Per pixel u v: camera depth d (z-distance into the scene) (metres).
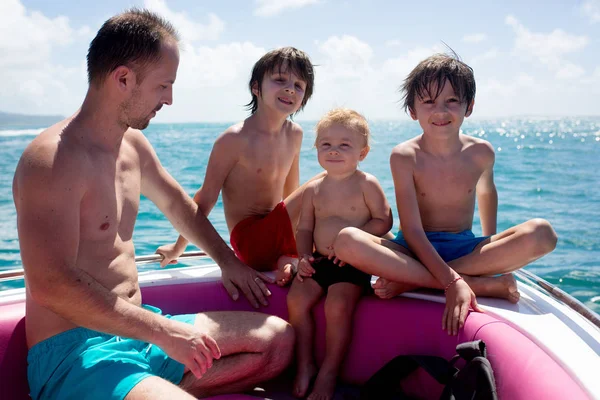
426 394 2.11
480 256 2.35
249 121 2.95
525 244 2.24
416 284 2.27
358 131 2.64
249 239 2.82
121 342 1.81
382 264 2.24
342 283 2.35
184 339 1.73
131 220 2.00
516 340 1.86
